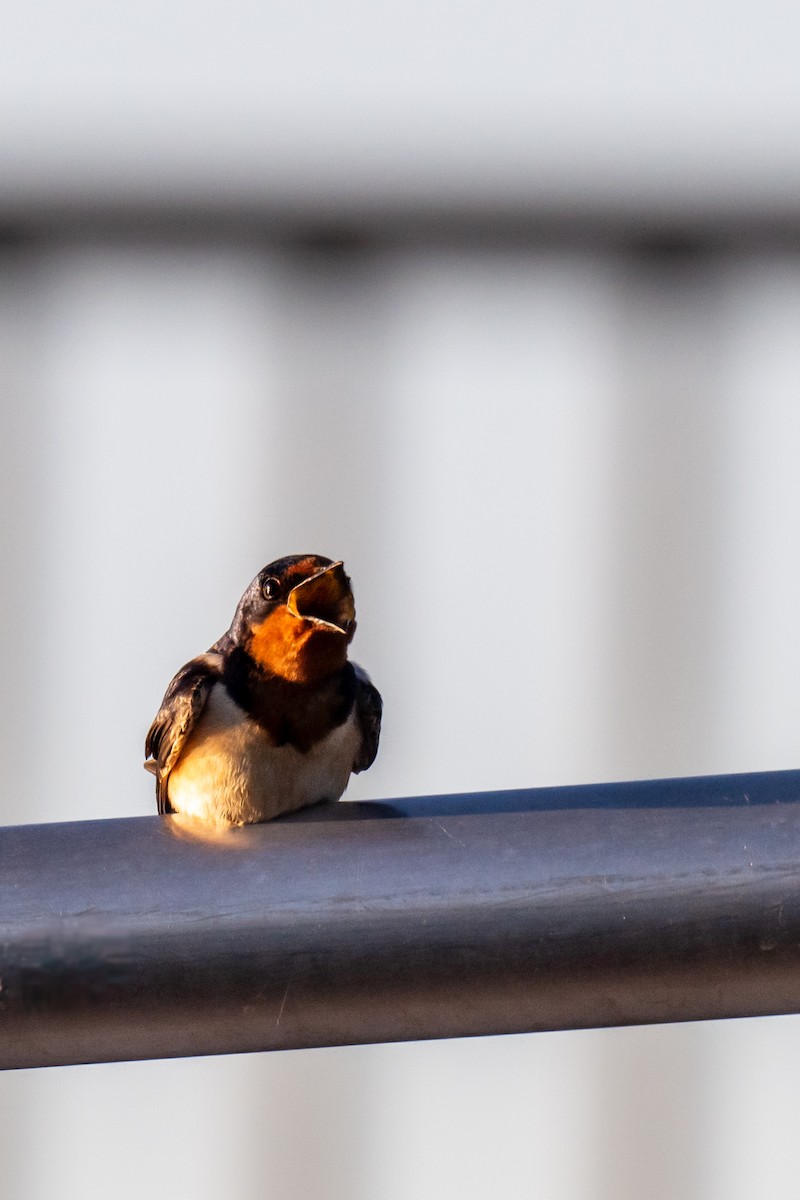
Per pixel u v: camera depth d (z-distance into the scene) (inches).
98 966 145.0
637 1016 145.3
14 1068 145.3
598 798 145.6
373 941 145.1
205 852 145.2
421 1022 145.3
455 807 145.5
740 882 145.2
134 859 145.2
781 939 145.2
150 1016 145.1
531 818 145.4
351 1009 145.2
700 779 145.6
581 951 145.1
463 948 145.1
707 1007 145.3
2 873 145.1
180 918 145.0
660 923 145.2
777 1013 145.3
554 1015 145.3
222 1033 145.2
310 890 145.1
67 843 145.3
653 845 145.3
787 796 145.5
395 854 145.3
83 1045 145.1
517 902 145.1
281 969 145.1
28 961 144.9
